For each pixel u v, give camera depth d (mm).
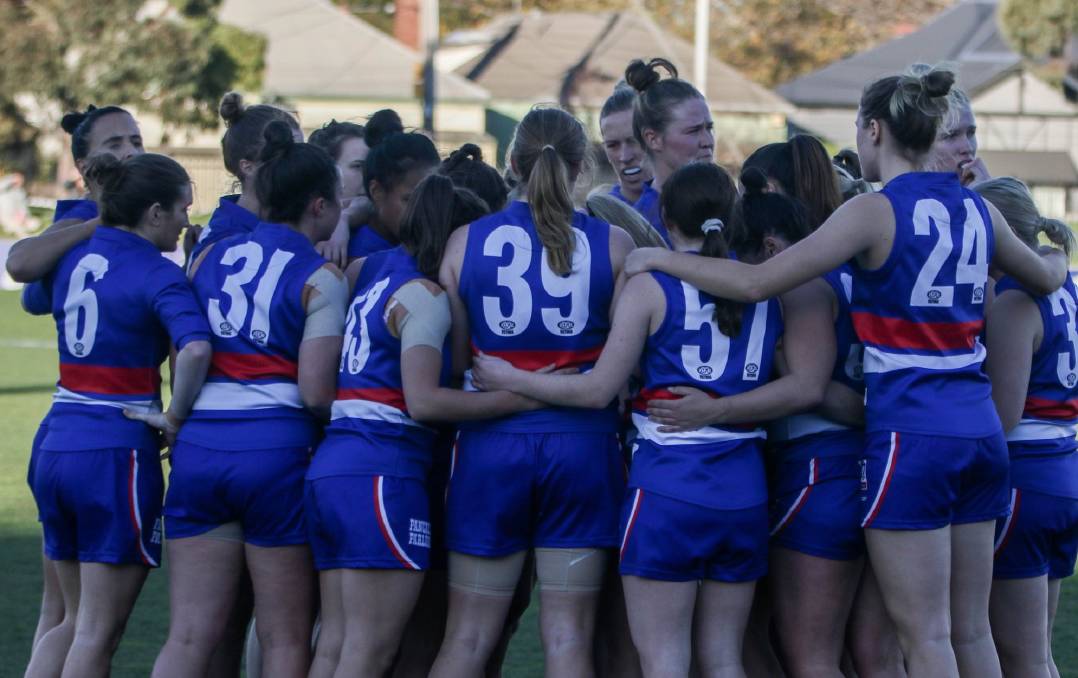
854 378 14445
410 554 14125
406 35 170750
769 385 13977
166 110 133500
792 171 15398
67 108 135750
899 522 13555
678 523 13703
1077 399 15656
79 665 14828
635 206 17594
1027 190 15891
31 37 131875
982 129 156125
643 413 14367
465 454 14484
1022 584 15273
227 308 14891
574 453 14180
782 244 14461
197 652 14719
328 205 15328
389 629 14227
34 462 15609
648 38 135000
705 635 14078
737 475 13883
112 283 15188
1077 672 19578
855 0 184125
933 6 184000
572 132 15062
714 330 13891
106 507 15008
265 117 16406
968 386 13773
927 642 13641
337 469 14227
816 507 14195
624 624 15250
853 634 15023
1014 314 14867
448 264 14461
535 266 14164
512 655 20812
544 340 14219
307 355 14758
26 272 15656
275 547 14789
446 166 16391
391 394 14414
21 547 27125
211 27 135250
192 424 14891
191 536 14836
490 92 133375
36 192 143875
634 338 13938
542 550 14430
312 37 139375
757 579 14141
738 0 184750
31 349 61406
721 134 128875
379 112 17859
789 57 184500
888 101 14070
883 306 13742
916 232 13555
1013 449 15203
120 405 15281
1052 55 152375
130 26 131250
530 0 180750
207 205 119625
